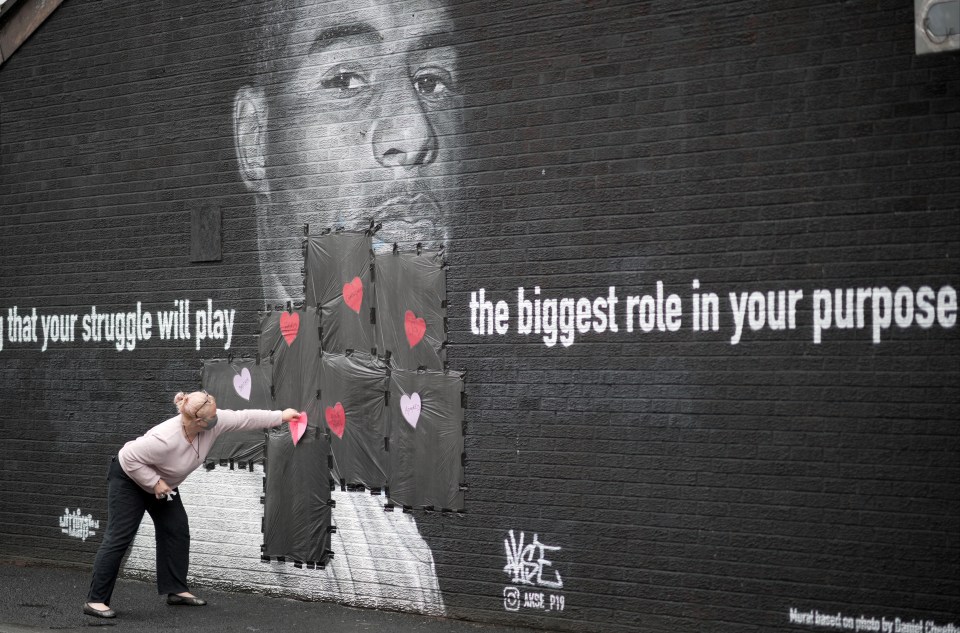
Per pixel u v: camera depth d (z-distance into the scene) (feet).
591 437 20.08
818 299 18.08
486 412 21.18
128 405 26.11
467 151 21.59
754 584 18.43
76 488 26.81
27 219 27.78
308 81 23.68
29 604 22.63
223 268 24.81
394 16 22.57
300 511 23.35
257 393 24.23
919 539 17.19
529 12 20.92
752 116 18.72
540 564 20.49
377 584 22.36
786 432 18.28
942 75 17.21
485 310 21.29
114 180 26.40
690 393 19.15
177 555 22.49
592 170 20.20
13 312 27.96
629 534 19.61
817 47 18.20
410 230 22.27
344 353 23.03
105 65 26.55
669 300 19.39
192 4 25.27
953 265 17.08
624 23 19.93
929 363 17.22
